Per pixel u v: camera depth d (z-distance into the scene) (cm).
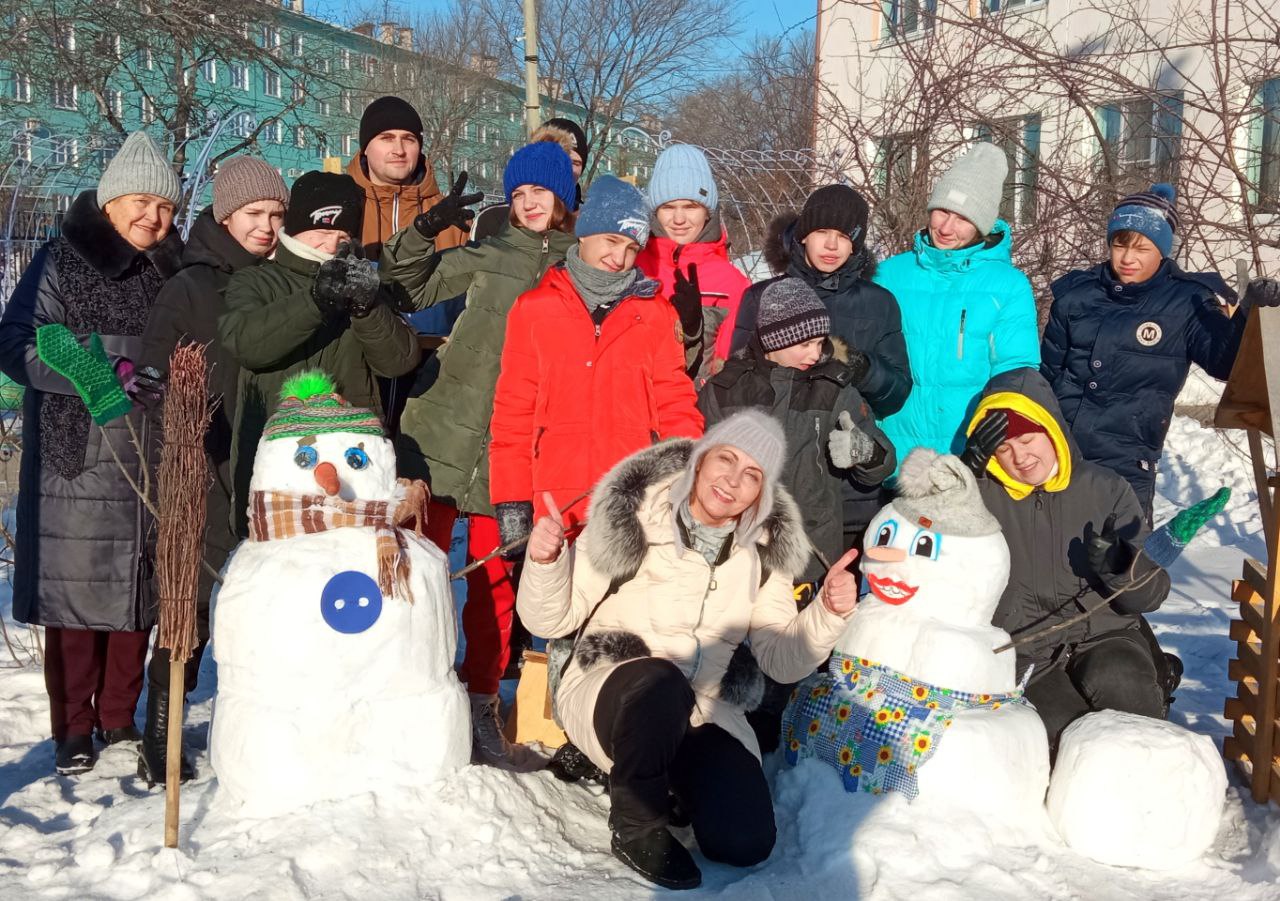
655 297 382
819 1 1049
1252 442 377
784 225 439
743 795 312
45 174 901
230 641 312
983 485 378
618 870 305
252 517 320
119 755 369
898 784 323
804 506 383
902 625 343
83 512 352
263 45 1688
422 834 301
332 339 371
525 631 474
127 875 283
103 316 358
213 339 361
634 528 326
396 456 394
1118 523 368
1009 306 418
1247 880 308
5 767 373
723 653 334
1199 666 502
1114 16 873
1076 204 730
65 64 1420
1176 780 312
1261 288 366
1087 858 318
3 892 279
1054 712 364
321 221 356
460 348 387
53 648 363
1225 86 688
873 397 397
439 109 3219
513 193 393
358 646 308
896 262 444
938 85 761
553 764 359
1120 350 435
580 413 367
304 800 307
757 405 386
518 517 360
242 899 272
